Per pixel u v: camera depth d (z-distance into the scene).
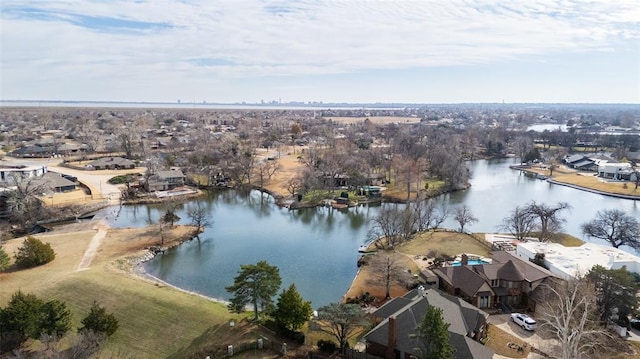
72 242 81.94
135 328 50.44
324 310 45.19
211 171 140.88
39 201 98.19
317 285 66.12
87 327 46.72
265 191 132.25
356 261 76.19
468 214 94.25
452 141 195.38
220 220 103.69
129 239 84.69
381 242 83.62
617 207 116.19
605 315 48.72
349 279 68.38
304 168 143.12
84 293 58.34
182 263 75.31
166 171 133.62
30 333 44.66
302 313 47.25
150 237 86.00
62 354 40.78
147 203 115.19
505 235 87.56
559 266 60.44
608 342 45.66
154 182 127.56
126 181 134.00
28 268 67.62
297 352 44.72
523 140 197.38
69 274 64.44
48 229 91.62
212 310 54.75
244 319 51.94
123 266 71.00
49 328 45.34
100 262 71.62
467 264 64.69
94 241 83.00
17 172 117.12
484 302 55.47
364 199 119.69
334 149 182.50
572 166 176.75
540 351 44.91
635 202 123.12
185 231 90.31
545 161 184.62
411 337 39.91
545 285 52.25
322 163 142.62
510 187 142.12
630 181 147.25
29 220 92.56
